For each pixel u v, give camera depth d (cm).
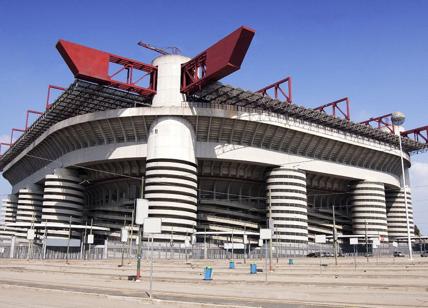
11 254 7525
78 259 7012
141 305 1620
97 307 1506
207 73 6838
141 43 8706
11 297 1748
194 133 8094
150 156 7769
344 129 9631
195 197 7906
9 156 11981
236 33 6212
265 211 9244
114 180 9175
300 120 8800
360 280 2862
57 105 8238
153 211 7512
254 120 8094
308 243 9194
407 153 11794
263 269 4094
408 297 1917
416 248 11088
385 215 10550
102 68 6938
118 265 4956
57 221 8775
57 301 1653
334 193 10700
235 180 9200
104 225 9031
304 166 9156
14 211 13200
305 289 2302
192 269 4188
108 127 8106
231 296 1891
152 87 8050
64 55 6762
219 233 7894
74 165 8762
